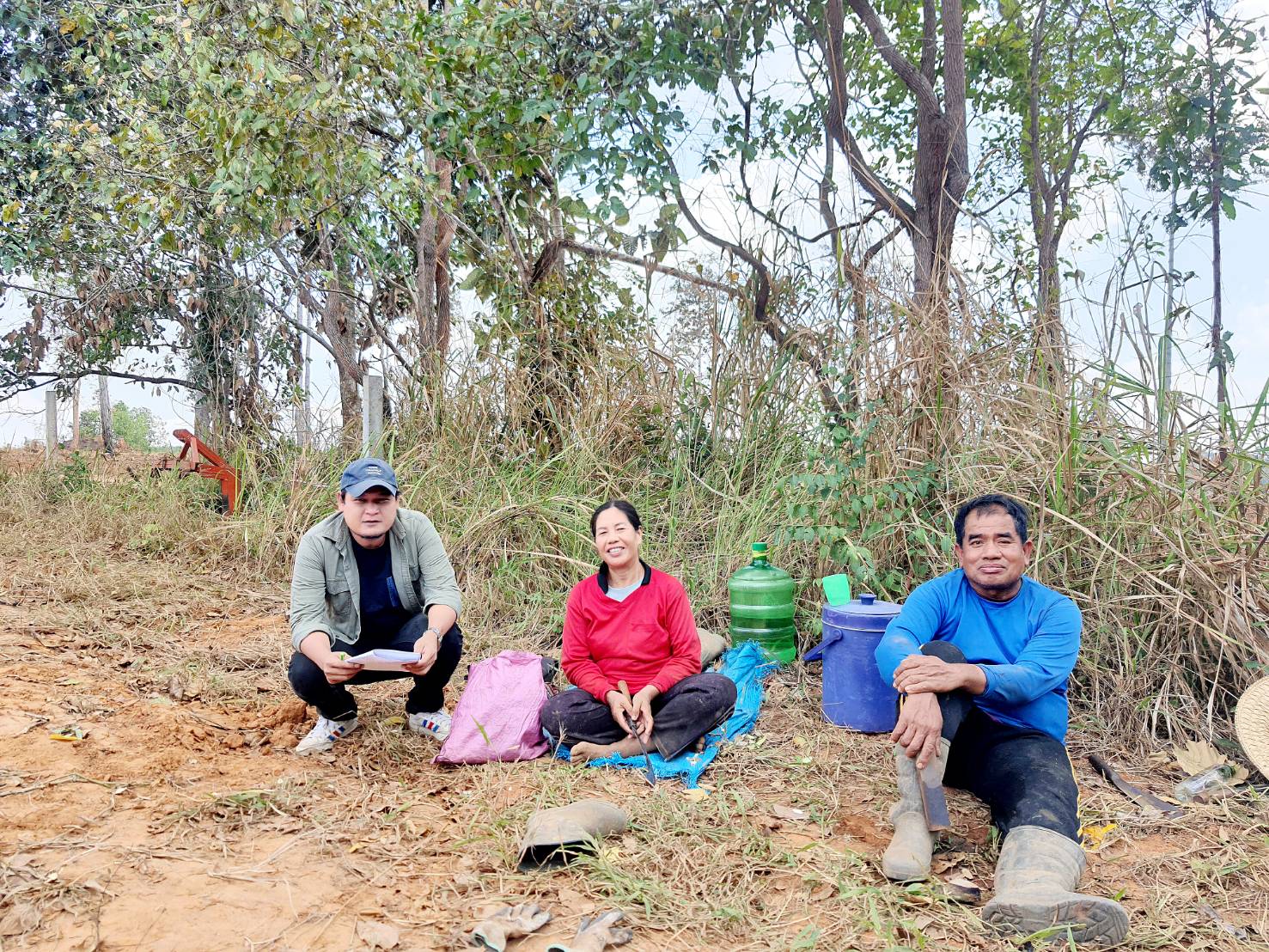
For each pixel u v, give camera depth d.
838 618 4.04
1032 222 7.68
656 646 3.75
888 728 3.96
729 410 6.41
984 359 5.05
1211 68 6.75
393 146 7.78
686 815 3.08
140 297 10.40
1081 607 4.27
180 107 7.84
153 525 7.38
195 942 2.20
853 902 2.54
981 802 3.27
